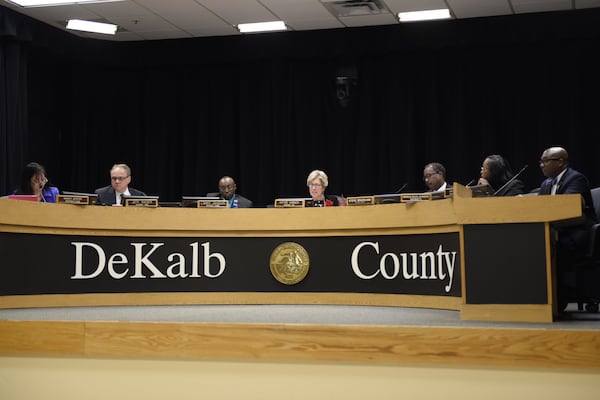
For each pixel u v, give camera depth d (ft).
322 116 28.02
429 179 18.83
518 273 11.34
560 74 25.45
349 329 10.18
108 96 28.99
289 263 15.80
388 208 14.85
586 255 13.32
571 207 11.05
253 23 26.40
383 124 27.40
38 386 10.91
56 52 26.84
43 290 14.83
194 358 10.59
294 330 10.33
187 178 28.96
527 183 25.77
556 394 9.46
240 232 16.01
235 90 28.84
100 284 15.39
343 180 27.71
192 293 15.87
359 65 27.53
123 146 29.09
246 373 10.46
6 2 23.82
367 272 15.24
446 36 25.96
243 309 14.34
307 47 27.30
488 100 26.27
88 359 10.85
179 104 29.30
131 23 26.30
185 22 26.25
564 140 25.35
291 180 27.73
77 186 28.30
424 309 13.98
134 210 15.70
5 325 11.01
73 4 24.26
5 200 14.26
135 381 10.72
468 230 11.65
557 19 24.75
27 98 27.22
